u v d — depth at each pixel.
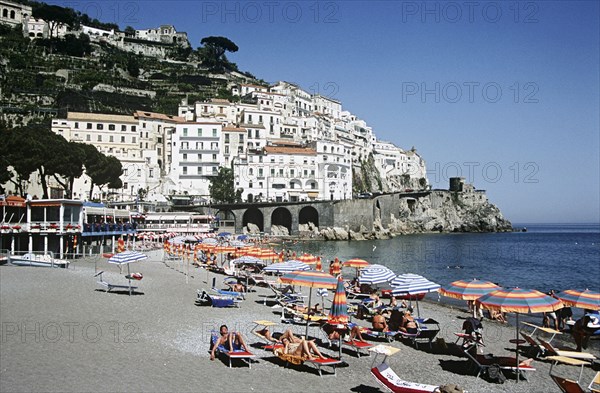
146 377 16.70
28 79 171.00
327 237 130.75
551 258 101.31
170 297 32.06
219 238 87.50
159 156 148.88
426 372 19.69
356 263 41.12
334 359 18.59
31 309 25.69
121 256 32.12
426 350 22.86
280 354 19.12
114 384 15.83
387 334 23.84
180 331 23.28
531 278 67.06
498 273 72.06
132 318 25.27
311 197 151.75
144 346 20.41
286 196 148.38
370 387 17.36
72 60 192.25
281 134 175.50
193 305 30.05
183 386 16.12
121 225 63.62
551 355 22.81
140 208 105.31
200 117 160.12
